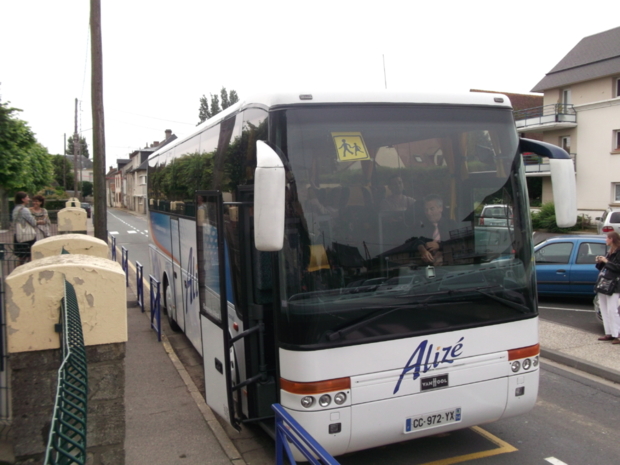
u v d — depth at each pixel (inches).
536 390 182.1
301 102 161.6
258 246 138.4
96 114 495.5
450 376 167.3
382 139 168.1
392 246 164.2
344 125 164.6
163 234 402.6
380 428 159.2
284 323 154.9
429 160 172.4
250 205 180.2
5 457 142.4
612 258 341.1
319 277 156.1
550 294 486.0
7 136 786.8
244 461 192.9
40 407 139.0
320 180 159.8
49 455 67.1
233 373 197.8
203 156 263.7
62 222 601.9
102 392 142.5
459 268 171.0
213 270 192.4
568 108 1384.1
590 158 1355.8
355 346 156.3
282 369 156.3
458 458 195.8
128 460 193.2
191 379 287.1
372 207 163.9
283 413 136.4
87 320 139.9
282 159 157.3
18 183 848.3
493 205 178.2
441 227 170.9
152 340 367.9
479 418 173.5
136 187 3139.8
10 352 136.9
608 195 1320.1
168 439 210.1
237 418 189.5
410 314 162.7
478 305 171.6
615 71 1279.5
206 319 206.4
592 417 235.0
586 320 415.2
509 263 177.9
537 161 1407.5
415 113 172.9
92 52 487.5
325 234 158.4
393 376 160.1
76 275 139.2
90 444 141.9
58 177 3481.8
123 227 1688.0
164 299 409.4
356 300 158.1
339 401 154.3
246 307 182.7
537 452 201.0
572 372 298.4
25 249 388.8
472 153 178.4
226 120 218.7
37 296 137.6
